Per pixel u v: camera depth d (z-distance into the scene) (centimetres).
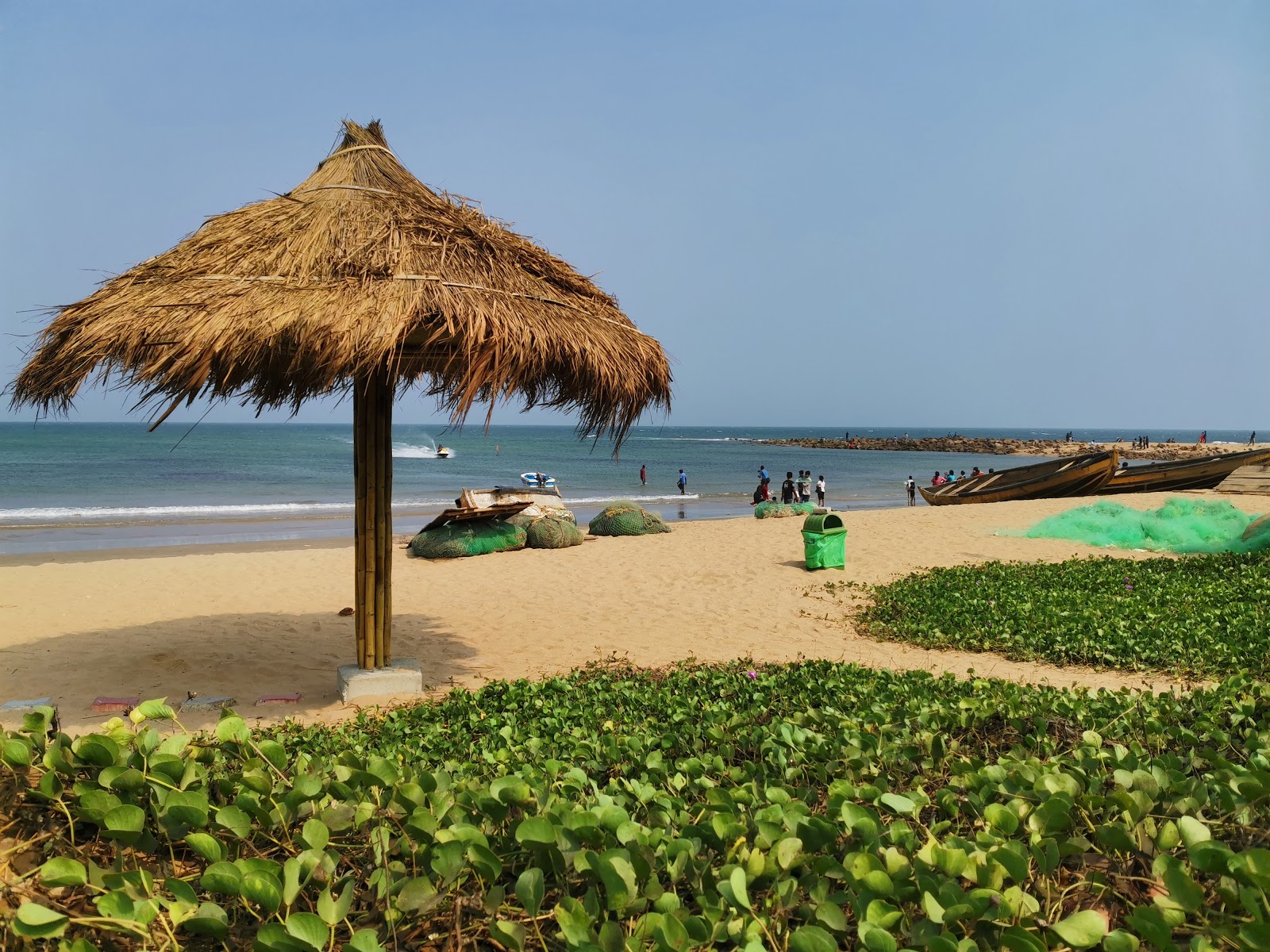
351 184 672
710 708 525
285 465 5872
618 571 1434
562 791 305
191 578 1357
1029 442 11762
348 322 544
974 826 265
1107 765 306
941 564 1463
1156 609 954
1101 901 221
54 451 7219
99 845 233
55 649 877
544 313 626
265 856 243
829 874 218
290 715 665
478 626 1023
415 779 284
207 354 530
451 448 9688
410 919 207
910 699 499
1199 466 2555
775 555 1576
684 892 227
